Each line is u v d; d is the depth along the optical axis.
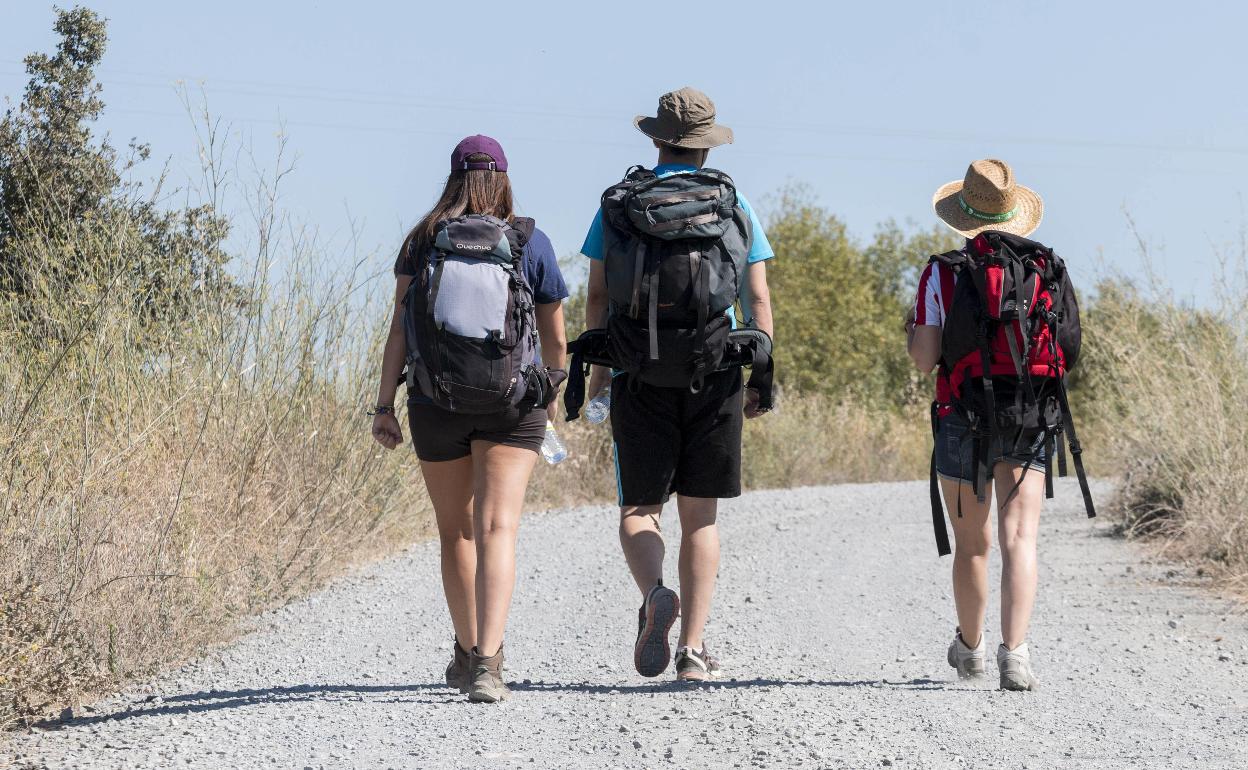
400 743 16.86
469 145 19.00
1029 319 19.38
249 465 30.69
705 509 20.77
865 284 176.62
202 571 24.98
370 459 35.69
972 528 20.27
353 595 30.27
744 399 21.16
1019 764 15.84
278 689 20.84
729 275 19.17
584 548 40.41
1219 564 33.44
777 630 26.67
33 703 18.34
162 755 16.20
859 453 98.88
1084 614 28.97
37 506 21.66
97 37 41.34
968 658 21.08
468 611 20.14
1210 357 37.53
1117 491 45.62
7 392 23.12
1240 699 20.22
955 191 21.39
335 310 34.56
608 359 19.97
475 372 17.92
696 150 20.30
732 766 15.57
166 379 29.86
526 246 18.66
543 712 18.61
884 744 16.62
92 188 32.41
